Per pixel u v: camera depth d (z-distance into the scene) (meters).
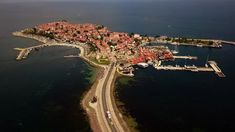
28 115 197.88
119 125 182.00
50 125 184.75
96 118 191.50
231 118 192.50
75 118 192.75
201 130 179.00
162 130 178.38
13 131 178.12
